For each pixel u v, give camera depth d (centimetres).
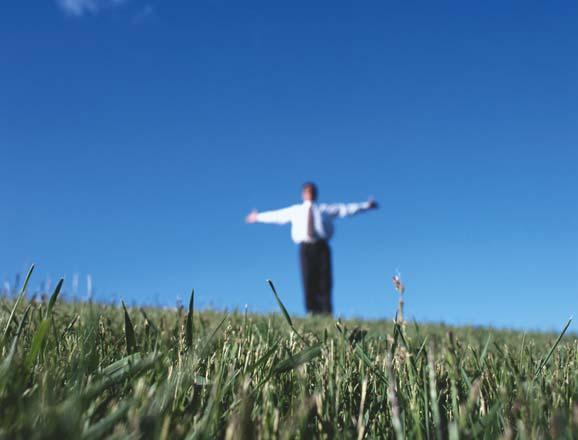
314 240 1134
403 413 122
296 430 109
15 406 97
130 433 92
